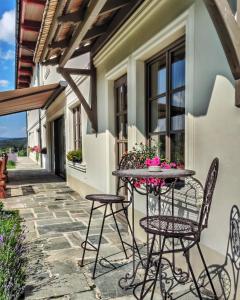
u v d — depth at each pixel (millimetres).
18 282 2482
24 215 5059
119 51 4211
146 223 2260
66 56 4449
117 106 4844
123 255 3195
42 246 3484
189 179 2613
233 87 2066
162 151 3412
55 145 11672
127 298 2332
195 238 2016
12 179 10258
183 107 2967
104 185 5125
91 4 2908
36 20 6023
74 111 8008
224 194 2182
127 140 4344
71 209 5520
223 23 1834
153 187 2846
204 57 2373
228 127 2125
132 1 3428
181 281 2549
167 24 2889
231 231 2111
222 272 2223
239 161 2027
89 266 2920
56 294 2383
